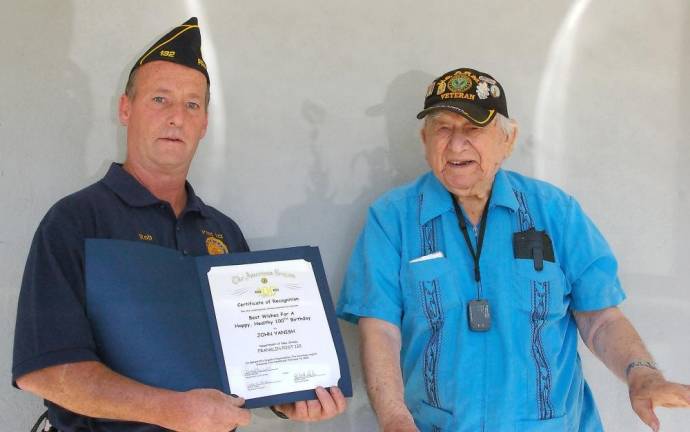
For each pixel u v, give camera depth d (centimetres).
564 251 217
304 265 186
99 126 223
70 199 178
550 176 262
